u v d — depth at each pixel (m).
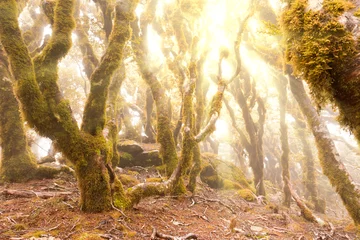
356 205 6.76
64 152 4.77
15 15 4.86
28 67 4.65
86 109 5.24
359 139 1.59
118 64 5.50
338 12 1.61
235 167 14.79
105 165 4.97
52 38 5.03
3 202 5.45
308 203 14.62
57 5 5.20
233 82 13.73
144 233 4.14
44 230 3.76
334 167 7.36
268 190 20.77
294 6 1.94
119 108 12.55
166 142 8.19
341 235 6.45
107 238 3.62
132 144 11.80
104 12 7.50
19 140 8.48
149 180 8.82
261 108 14.36
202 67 9.34
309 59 1.71
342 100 1.61
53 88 4.84
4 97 8.59
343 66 1.51
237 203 9.05
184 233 4.62
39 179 8.34
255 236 5.36
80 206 4.72
